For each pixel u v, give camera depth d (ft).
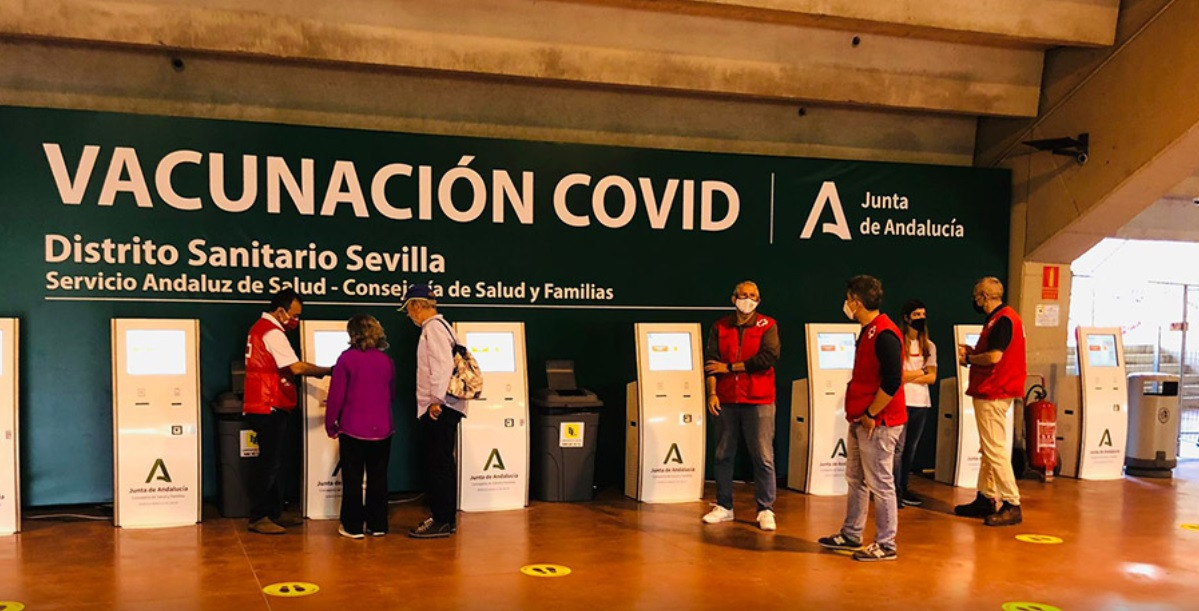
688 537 20.02
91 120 21.43
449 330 19.45
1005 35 25.02
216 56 22.67
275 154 22.61
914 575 17.53
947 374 28.50
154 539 19.17
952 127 29.55
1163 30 24.44
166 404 20.27
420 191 23.68
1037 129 28.09
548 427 23.15
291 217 22.79
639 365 23.47
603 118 25.86
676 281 25.84
